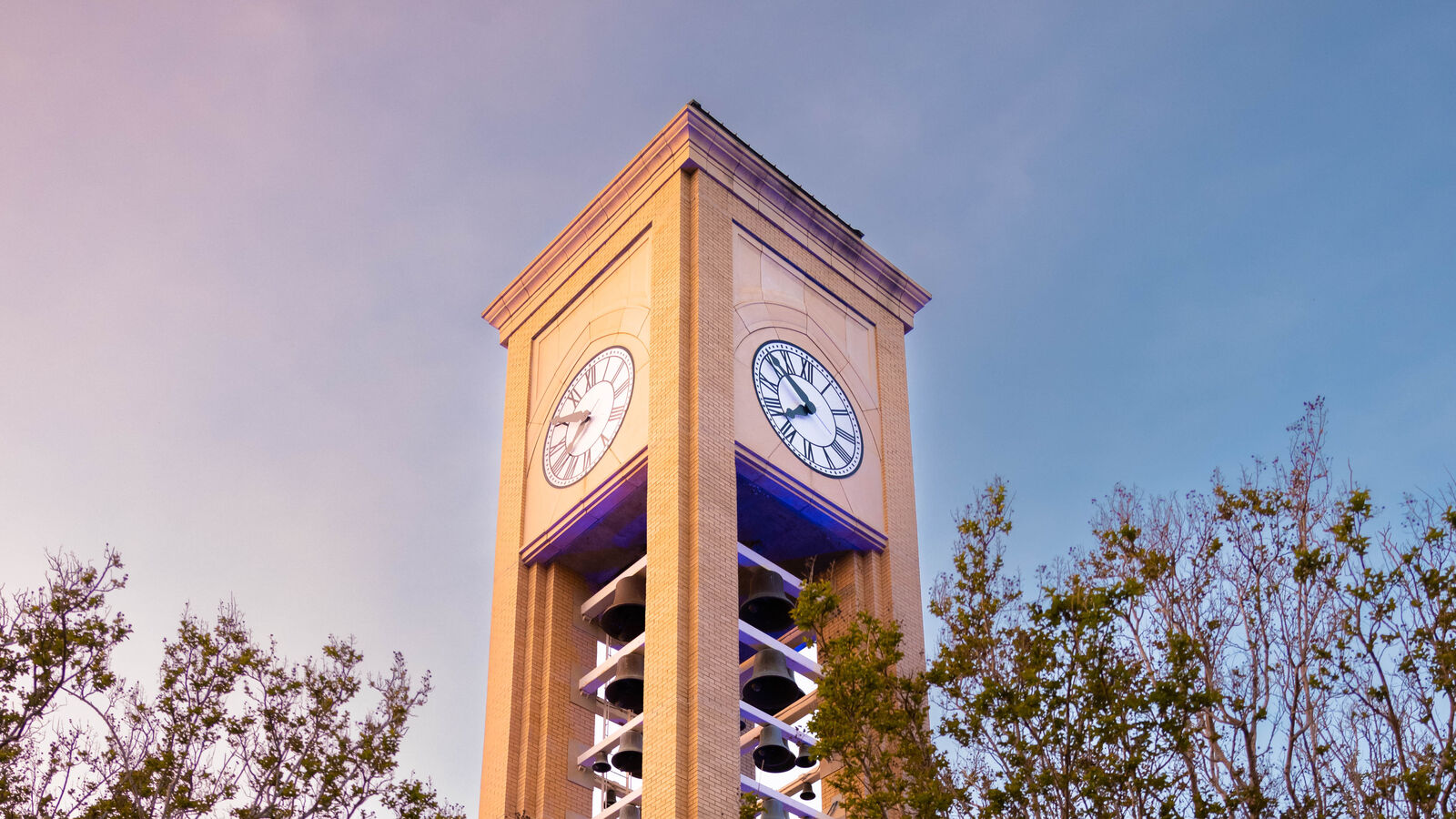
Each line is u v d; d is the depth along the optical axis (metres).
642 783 42.47
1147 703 27.84
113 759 31.19
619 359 50.44
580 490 48.72
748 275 50.97
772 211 53.06
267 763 31.84
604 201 53.91
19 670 31.39
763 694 45.28
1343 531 29.31
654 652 43.00
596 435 49.59
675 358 47.69
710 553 44.22
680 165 51.53
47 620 31.83
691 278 49.69
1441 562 28.62
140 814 30.25
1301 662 29.00
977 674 29.98
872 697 30.25
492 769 45.72
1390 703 28.11
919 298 56.94
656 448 46.53
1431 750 27.56
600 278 53.19
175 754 31.39
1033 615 29.42
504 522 51.22
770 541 49.50
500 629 48.62
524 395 53.78
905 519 50.81
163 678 32.38
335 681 33.34
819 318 52.72
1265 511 31.08
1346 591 29.16
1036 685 28.69
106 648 32.16
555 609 48.69
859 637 31.36
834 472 49.47
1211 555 30.92
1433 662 27.81
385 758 32.59
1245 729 28.44
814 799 45.84
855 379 52.66
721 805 40.28
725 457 46.22
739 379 48.38
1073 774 27.95
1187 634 28.95
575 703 47.38
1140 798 27.64
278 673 33.03
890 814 35.16
